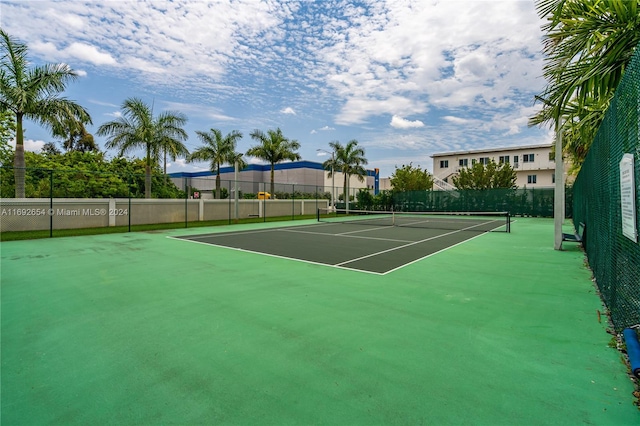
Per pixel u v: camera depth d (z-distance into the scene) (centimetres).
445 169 5069
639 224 316
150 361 324
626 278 363
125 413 246
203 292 561
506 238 1369
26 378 294
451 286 602
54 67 1661
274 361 323
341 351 344
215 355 336
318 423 234
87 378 294
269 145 3086
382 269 750
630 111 338
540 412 245
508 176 3681
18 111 1580
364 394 268
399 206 3688
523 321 428
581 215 1084
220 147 2902
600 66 443
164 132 2258
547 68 524
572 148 1175
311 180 5434
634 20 418
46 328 407
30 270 732
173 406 254
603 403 255
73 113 1727
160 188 3047
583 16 477
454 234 1534
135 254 948
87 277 668
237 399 263
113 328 407
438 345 358
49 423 235
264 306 488
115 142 2188
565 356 331
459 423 234
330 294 551
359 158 3600
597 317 441
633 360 275
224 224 2106
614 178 423
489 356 332
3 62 1559
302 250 1033
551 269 747
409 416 241
